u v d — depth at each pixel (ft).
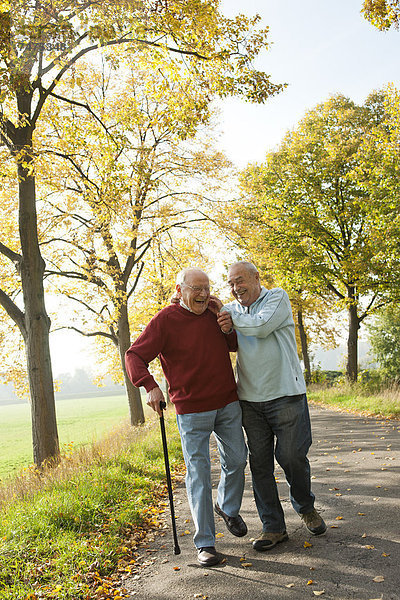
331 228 74.49
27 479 24.88
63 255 51.39
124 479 21.47
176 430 39.91
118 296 48.93
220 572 11.59
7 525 15.48
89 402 237.86
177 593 10.78
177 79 35.04
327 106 75.82
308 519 13.12
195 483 12.48
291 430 12.43
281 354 12.71
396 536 12.62
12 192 45.78
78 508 16.49
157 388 12.59
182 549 13.92
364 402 50.01
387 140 59.00
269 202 74.59
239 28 32.78
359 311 80.48
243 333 12.55
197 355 12.68
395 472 20.29
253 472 12.99
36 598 10.85
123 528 15.74
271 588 10.37
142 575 12.23
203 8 30.25
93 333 58.29
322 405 59.88
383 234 63.52
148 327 13.08
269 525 12.78
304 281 75.97
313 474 21.49
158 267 66.44
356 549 11.96
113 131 34.12
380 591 9.73
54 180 38.45
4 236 46.98
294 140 75.87
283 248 71.61
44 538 14.34
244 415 13.07
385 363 107.45
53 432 32.78
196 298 12.78
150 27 30.40
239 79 32.96
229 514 12.89
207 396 12.60
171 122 36.55
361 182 64.49
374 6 30.22
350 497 16.96
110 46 36.40
